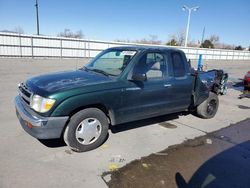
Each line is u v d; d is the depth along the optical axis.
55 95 3.11
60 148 3.64
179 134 4.59
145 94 4.12
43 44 23.91
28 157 3.31
